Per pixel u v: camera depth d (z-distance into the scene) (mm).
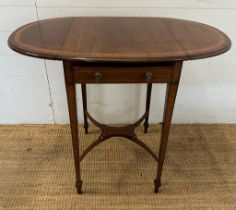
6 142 1549
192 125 1712
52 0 1319
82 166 1388
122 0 1330
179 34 1035
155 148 1520
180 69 901
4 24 1364
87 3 1334
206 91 1606
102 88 1568
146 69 893
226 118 1711
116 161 1428
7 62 1472
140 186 1285
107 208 1178
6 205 1184
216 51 871
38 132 1632
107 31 1057
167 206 1193
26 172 1353
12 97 1592
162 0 1336
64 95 1599
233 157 1477
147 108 1505
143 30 1079
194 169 1391
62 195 1233
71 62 872
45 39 947
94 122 1393
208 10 1365
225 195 1253
